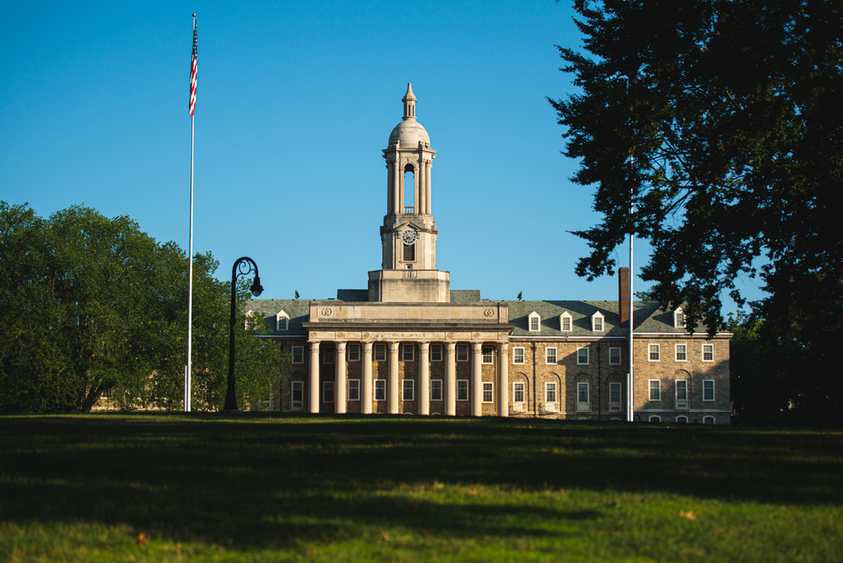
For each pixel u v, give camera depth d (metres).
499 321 103.31
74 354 78.25
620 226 39.44
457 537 9.87
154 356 81.38
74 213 81.75
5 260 76.12
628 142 38.47
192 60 66.19
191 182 65.69
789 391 108.81
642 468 15.05
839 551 9.51
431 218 108.12
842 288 40.28
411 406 105.38
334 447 18.70
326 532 10.02
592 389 107.38
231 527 10.27
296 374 106.81
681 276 39.53
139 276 82.81
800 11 24.25
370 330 102.75
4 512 11.02
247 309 109.94
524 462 15.85
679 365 106.81
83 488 12.75
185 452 17.59
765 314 41.25
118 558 8.99
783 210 36.03
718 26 32.28
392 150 108.38
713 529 10.39
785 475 14.31
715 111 37.66
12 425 26.91
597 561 9.05
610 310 111.25
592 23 39.62
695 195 38.56
